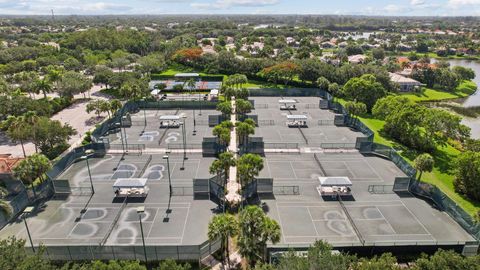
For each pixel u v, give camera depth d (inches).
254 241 1230.9
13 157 2415.1
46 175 2010.3
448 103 4340.6
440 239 1579.7
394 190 1989.4
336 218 1734.7
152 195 1936.5
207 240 1451.8
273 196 1931.6
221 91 4170.8
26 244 1531.7
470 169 1947.6
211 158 2434.8
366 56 6845.5
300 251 1291.8
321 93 4200.3
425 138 2603.3
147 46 7465.6
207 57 5836.6
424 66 5339.6
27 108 3097.9
